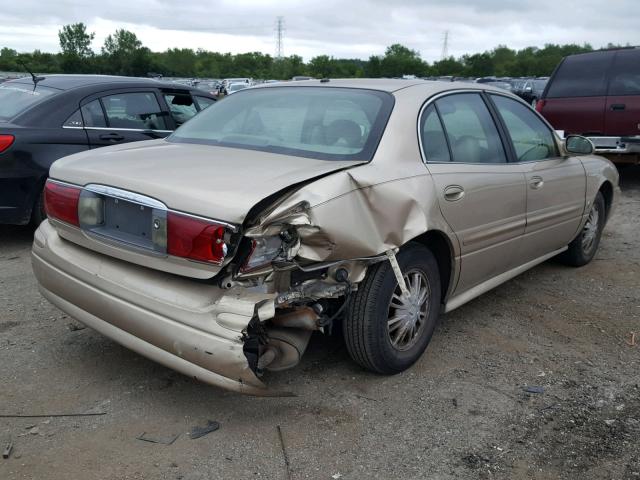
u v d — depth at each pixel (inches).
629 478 106.7
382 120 134.1
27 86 244.5
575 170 193.8
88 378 132.7
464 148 150.3
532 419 123.1
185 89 281.9
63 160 137.3
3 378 131.3
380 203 118.6
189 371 106.2
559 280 209.0
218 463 106.5
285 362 119.5
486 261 156.5
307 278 113.0
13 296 177.6
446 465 108.1
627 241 260.5
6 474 101.6
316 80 160.6
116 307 114.4
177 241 106.5
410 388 133.0
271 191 105.3
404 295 129.9
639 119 335.9
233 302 104.0
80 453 107.7
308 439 114.0
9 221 219.0
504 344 157.2
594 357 151.9
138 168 120.8
